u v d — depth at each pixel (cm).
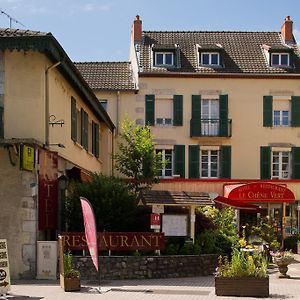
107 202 1736
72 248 1598
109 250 1617
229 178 3219
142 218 1806
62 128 1858
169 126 3247
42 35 1547
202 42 3500
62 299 1199
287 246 2778
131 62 3550
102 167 2936
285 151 3262
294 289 1452
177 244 1742
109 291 1334
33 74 1622
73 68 1841
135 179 2609
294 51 3425
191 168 3231
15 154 1533
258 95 3269
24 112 1614
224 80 3275
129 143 2675
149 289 1375
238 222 2611
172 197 1738
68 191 1816
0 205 1541
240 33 3606
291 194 2666
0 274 1195
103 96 3253
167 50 3303
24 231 1534
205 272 1706
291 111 3266
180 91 3259
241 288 1288
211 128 3241
